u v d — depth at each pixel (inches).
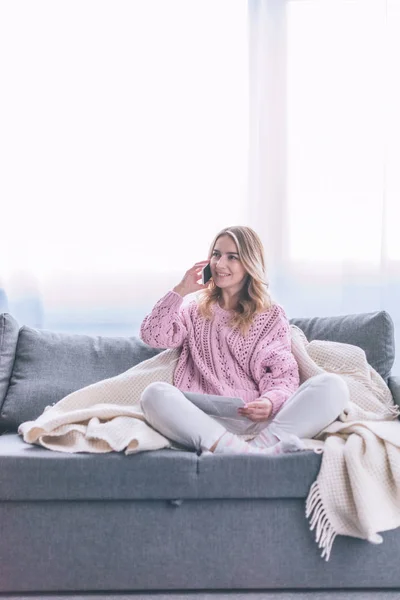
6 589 83.8
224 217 141.5
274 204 141.4
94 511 83.7
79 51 140.3
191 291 104.0
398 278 142.5
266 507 83.4
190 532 83.4
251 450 86.3
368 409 99.0
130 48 140.5
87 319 141.8
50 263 140.9
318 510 81.6
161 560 83.6
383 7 140.3
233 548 83.4
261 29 140.6
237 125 141.0
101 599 82.8
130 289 141.8
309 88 141.3
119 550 83.6
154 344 104.0
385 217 141.4
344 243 141.3
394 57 141.1
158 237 141.5
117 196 141.3
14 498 82.8
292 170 141.5
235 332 103.8
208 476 82.3
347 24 140.6
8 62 139.7
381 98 140.8
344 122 141.3
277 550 83.3
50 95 140.3
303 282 141.8
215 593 84.3
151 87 140.9
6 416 102.5
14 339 108.8
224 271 104.3
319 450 84.0
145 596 83.6
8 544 83.6
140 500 83.7
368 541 83.0
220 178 141.3
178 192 141.3
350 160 141.3
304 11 140.7
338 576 83.4
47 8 139.9
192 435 86.7
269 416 93.3
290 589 85.1
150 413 88.0
